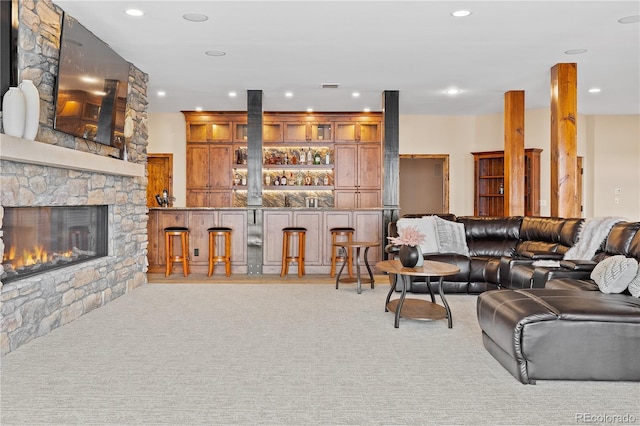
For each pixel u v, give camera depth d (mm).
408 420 2357
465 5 4090
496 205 9266
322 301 5160
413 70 6195
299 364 3156
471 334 3910
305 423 2320
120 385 2773
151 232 7238
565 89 5824
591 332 2809
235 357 3289
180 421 2332
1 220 3260
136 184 5949
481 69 6133
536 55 5531
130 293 5562
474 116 9586
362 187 9289
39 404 2512
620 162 9539
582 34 4820
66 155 3939
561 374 2824
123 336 3781
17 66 3518
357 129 9273
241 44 5137
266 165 9234
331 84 6934
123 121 5293
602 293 3393
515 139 7266
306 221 7227
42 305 3781
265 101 8242
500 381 2877
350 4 4070
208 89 7316
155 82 6871
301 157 9398
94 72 4492
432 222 6051
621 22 4480
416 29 4680
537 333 2814
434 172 11133
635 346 2801
